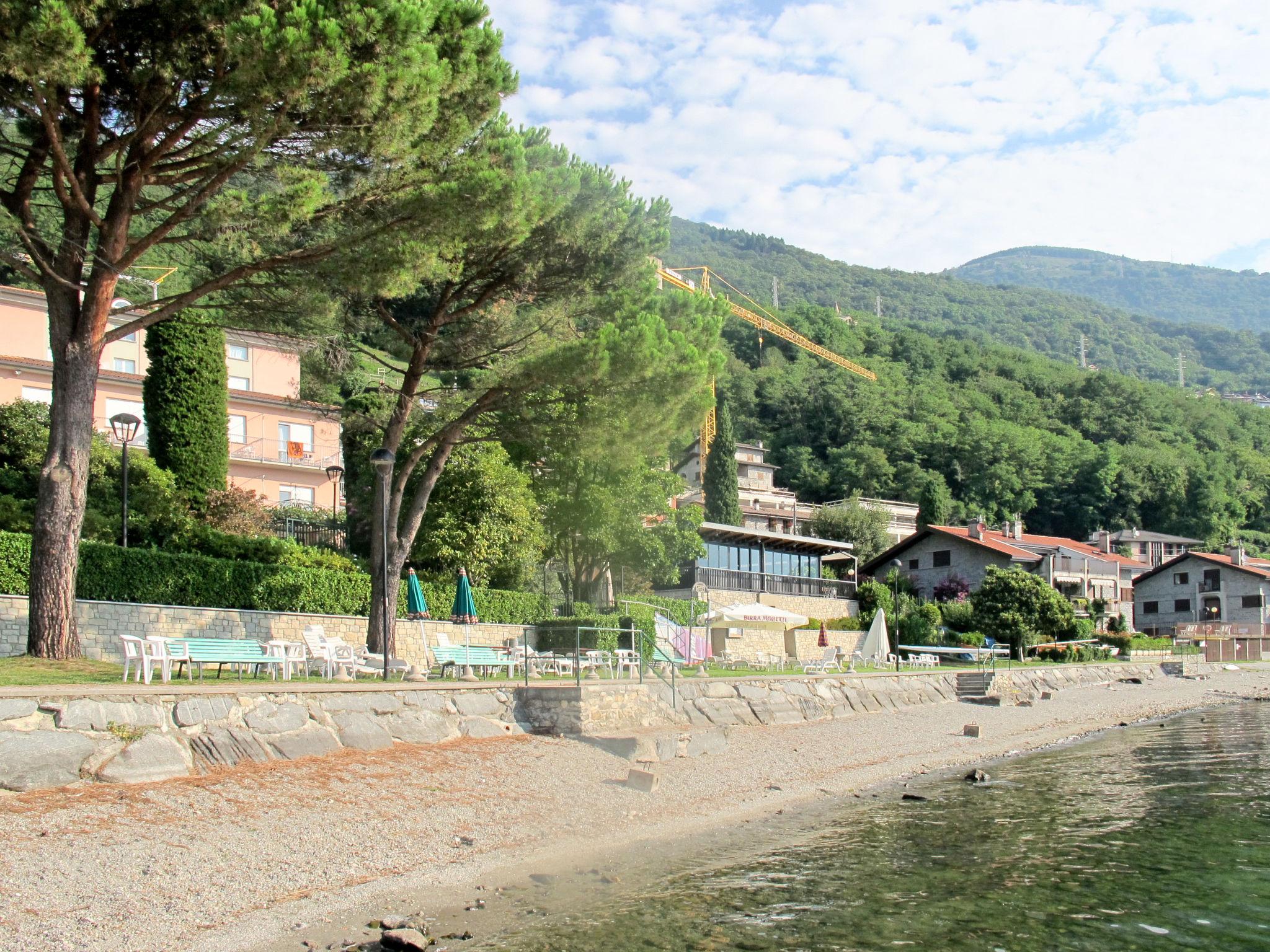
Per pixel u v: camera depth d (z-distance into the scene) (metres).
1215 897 12.59
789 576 59.41
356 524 36.22
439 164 20.50
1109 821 17.55
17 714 13.48
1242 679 65.38
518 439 26.75
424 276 20.27
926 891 12.73
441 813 15.53
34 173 18.69
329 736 17.31
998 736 31.70
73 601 18.88
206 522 32.03
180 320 32.97
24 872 10.91
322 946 10.09
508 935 10.64
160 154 18.33
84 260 18.89
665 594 52.91
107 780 13.75
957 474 123.94
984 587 61.75
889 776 22.91
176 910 10.73
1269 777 23.25
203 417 34.59
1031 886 13.02
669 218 26.53
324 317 22.81
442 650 24.81
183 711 15.44
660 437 25.84
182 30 17.03
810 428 132.50
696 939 10.60
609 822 16.36
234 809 13.92
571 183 24.33
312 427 52.06
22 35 14.67
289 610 27.41
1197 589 91.50
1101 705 44.56
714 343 26.33
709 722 26.69
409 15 16.59
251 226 18.64
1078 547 98.69
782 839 15.74
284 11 16.64
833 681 35.09
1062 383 158.25
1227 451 142.62
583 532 39.25
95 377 19.17
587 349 23.41
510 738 20.78
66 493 18.70
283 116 16.81
